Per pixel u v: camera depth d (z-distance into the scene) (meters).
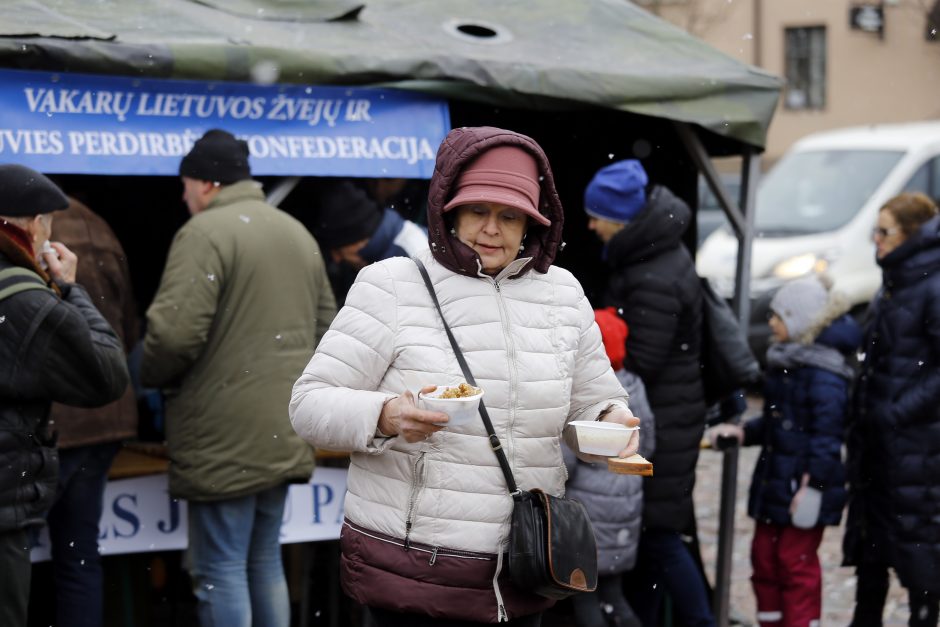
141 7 6.32
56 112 5.67
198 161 5.79
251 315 5.80
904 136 16.92
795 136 34.12
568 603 7.90
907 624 7.73
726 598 7.52
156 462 6.53
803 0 33.41
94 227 6.16
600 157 8.61
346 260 6.98
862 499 6.96
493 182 3.87
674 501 6.75
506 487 3.88
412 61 6.28
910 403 6.60
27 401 4.84
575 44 7.35
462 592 3.85
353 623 7.30
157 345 5.65
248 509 5.89
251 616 6.07
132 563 6.68
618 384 4.24
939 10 17.61
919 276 6.64
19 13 5.87
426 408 3.64
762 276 15.59
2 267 4.84
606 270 8.65
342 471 6.80
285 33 6.40
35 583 6.62
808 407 6.83
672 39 7.66
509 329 3.93
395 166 6.43
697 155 7.52
